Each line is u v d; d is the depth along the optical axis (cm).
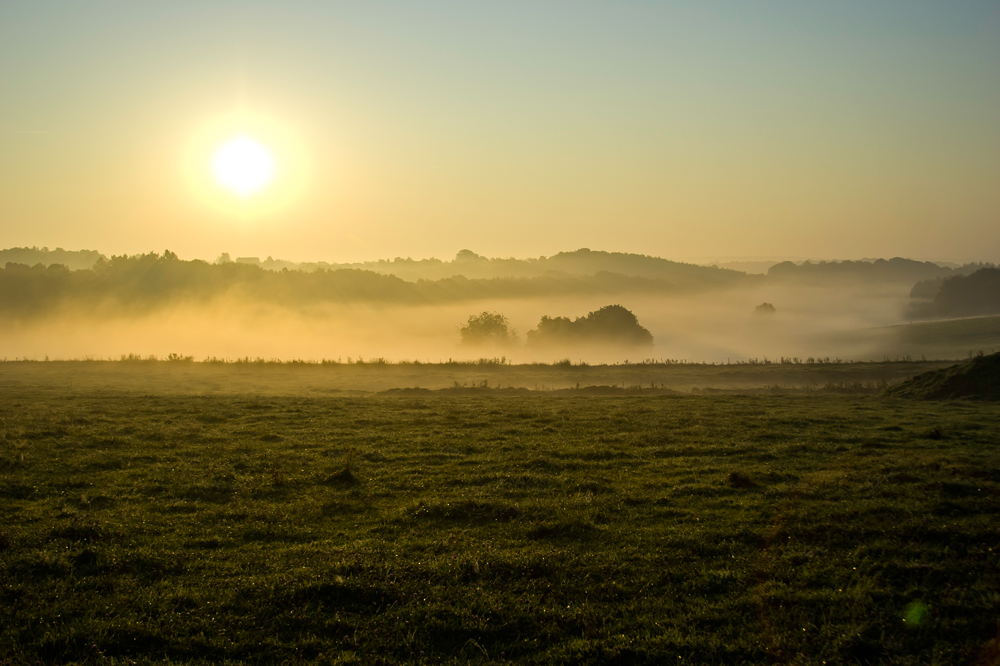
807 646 848
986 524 1228
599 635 868
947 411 2780
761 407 3039
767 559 1110
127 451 1912
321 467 1767
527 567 1061
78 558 1081
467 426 2480
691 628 886
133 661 786
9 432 2100
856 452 1923
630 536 1224
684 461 1844
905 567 1056
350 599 952
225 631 865
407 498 1486
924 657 827
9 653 793
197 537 1214
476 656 823
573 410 2930
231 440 2125
